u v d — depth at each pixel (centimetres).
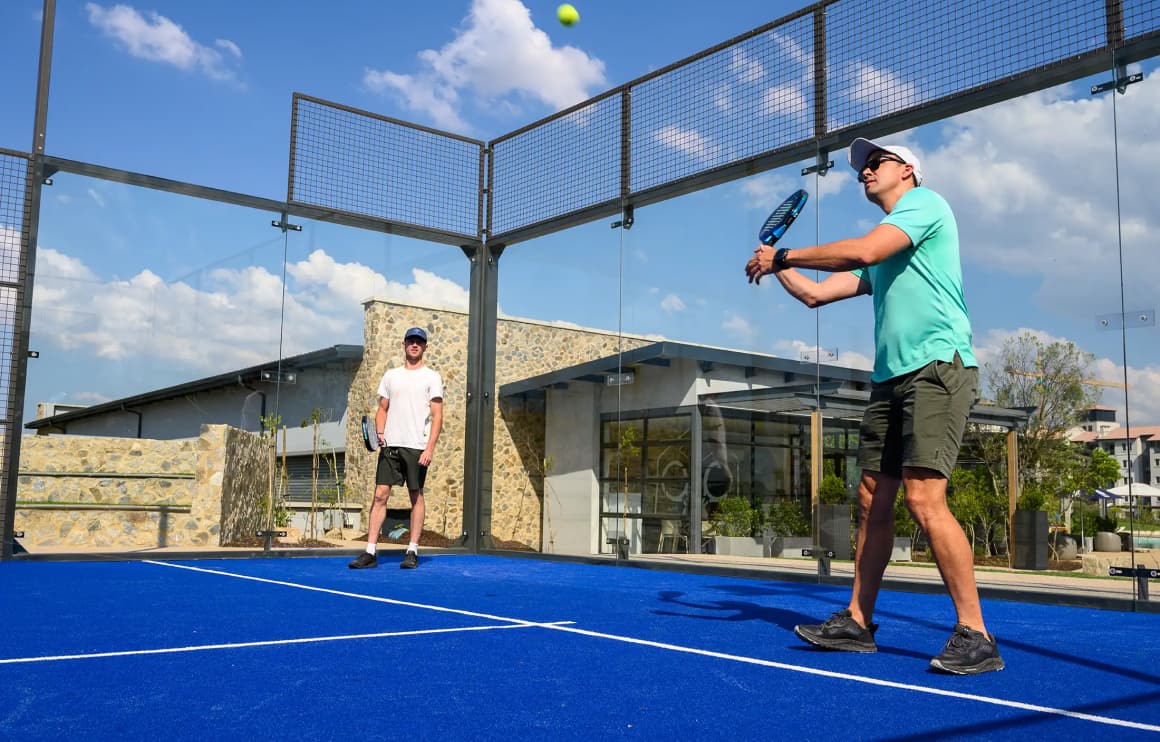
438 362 830
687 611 389
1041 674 248
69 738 174
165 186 715
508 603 416
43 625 325
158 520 711
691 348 670
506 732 182
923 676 245
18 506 658
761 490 612
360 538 801
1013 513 493
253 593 441
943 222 279
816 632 289
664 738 179
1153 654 284
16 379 650
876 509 289
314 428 777
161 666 248
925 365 270
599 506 725
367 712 198
